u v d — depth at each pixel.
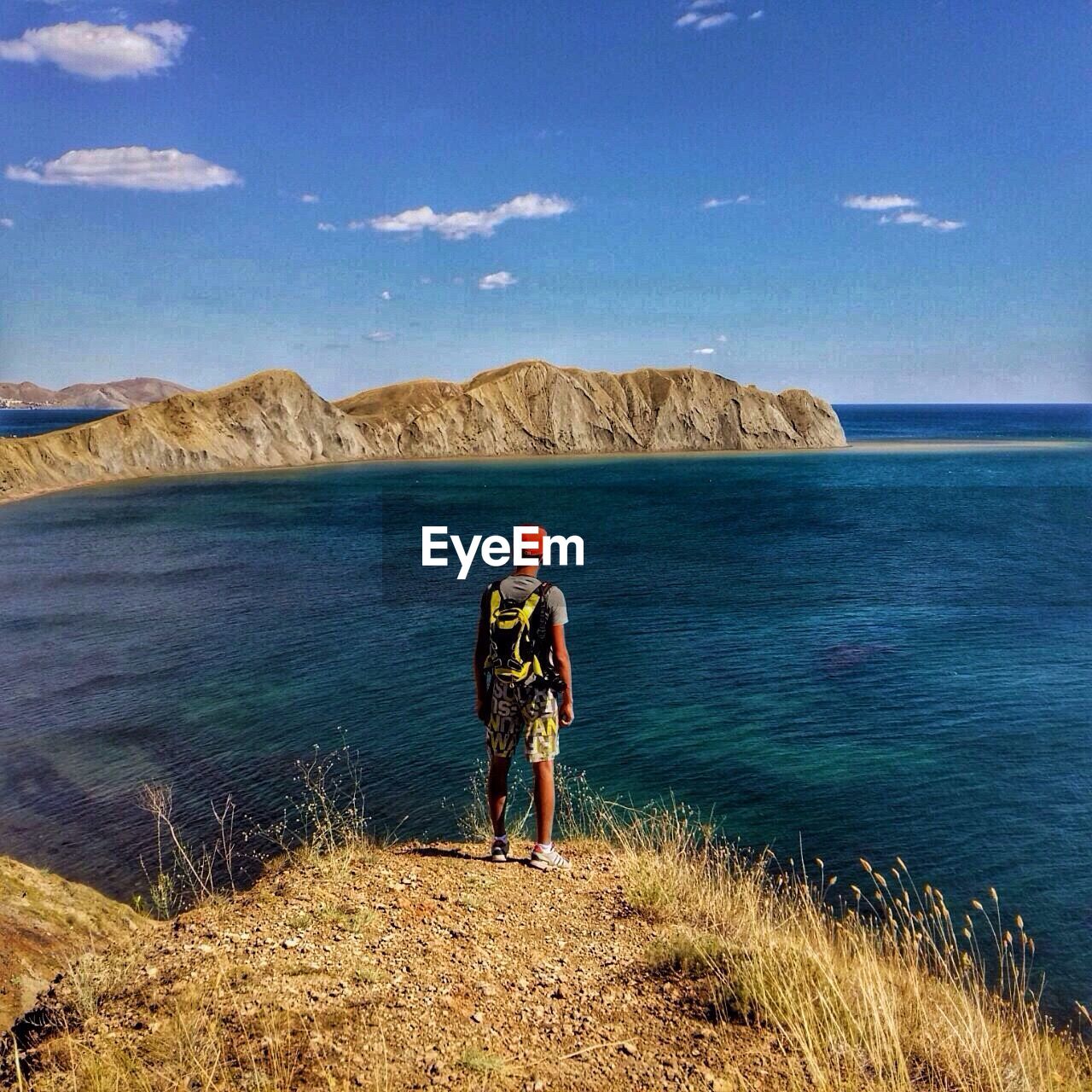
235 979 3.91
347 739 20.12
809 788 17.25
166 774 18.22
